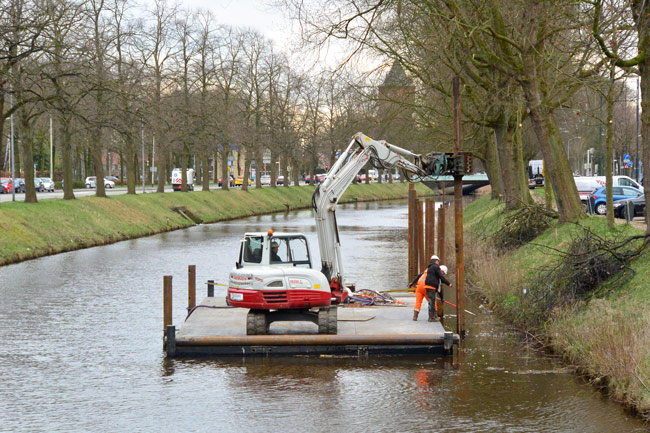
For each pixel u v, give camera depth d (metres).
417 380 15.59
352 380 15.64
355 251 42.41
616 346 14.71
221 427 12.76
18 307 24.28
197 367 16.77
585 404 13.80
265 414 13.45
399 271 33.25
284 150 98.62
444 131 42.06
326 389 15.00
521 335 19.62
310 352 17.86
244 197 86.56
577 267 19.97
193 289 21.83
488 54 26.78
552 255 24.34
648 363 13.79
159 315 22.89
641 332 14.92
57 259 37.97
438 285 20.22
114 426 12.86
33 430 12.69
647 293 17.23
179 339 17.70
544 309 19.83
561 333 17.84
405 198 130.38
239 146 93.12
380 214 81.88
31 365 17.02
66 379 15.85
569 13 23.83
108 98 47.12
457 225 19.44
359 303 22.39
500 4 26.44
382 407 13.80
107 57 50.09
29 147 46.59
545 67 28.17
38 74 38.00
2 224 38.78
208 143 77.56
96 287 28.61
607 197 24.25
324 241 20.52
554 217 29.88
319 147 102.75
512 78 27.97
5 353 18.14
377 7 25.36
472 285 27.00
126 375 16.12
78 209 49.31
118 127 45.94
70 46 38.00
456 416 13.23
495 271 25.09
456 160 19.02
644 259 19.16
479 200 64.81
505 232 30.83
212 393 14.77
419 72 35.62
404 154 20.97
